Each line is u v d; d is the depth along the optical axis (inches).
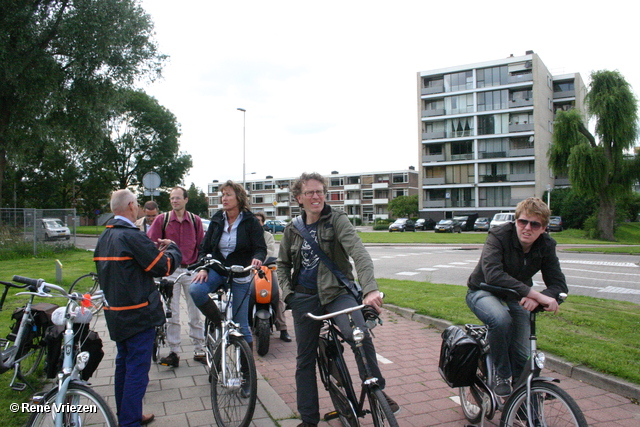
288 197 3718.0
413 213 2578.7
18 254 683.4
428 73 2215.8
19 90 721.6
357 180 3309.5
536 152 2006.6
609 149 1249.4
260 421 136.3
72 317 115.8
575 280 466.3
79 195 1967.3
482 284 124.0
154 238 188.9
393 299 318.0
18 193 1758.1
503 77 2085.4
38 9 741.9
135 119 1860.2
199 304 154.3
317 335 125.9
